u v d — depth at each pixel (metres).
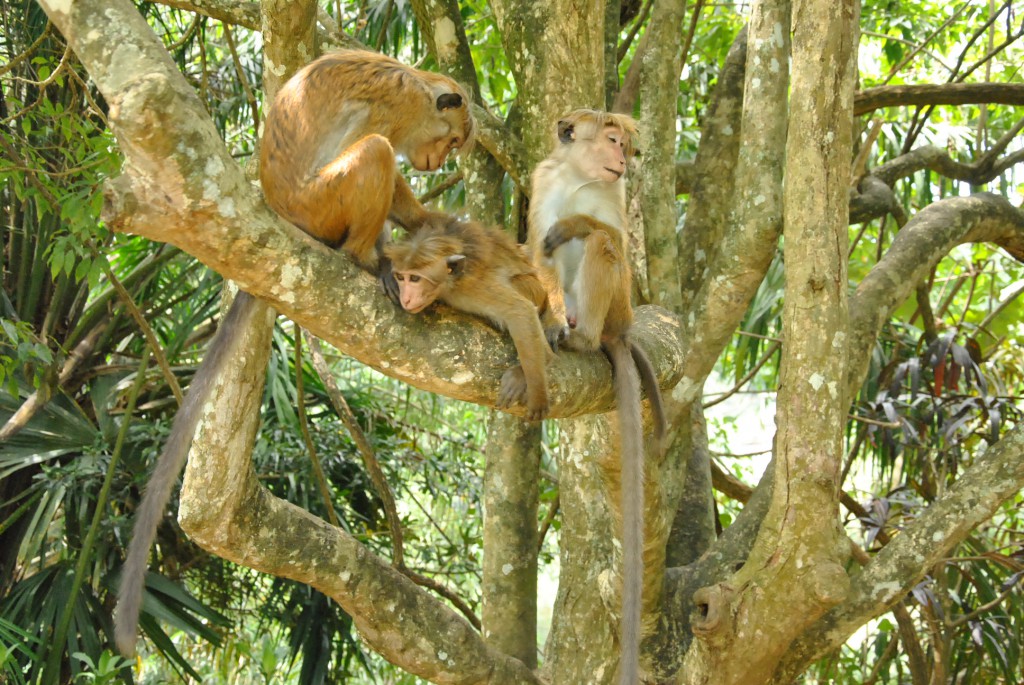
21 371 10.16
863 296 8.54
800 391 6.07
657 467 6.25
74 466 9.84
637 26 10.27
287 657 12.30
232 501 5.71
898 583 6.48
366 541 12.18
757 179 7.33
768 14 7.48
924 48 12.76
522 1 7.34
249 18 7.74
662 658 7.32
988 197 9.58
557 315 5.51
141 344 12.28
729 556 7.78
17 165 7.24
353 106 4.93
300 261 3.91
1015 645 9.58
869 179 10.96
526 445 8.37
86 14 3.40
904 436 10.90
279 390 11.17
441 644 6.55
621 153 6.62
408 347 4.36
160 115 3.29
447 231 4.81
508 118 8.59
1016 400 10.54
